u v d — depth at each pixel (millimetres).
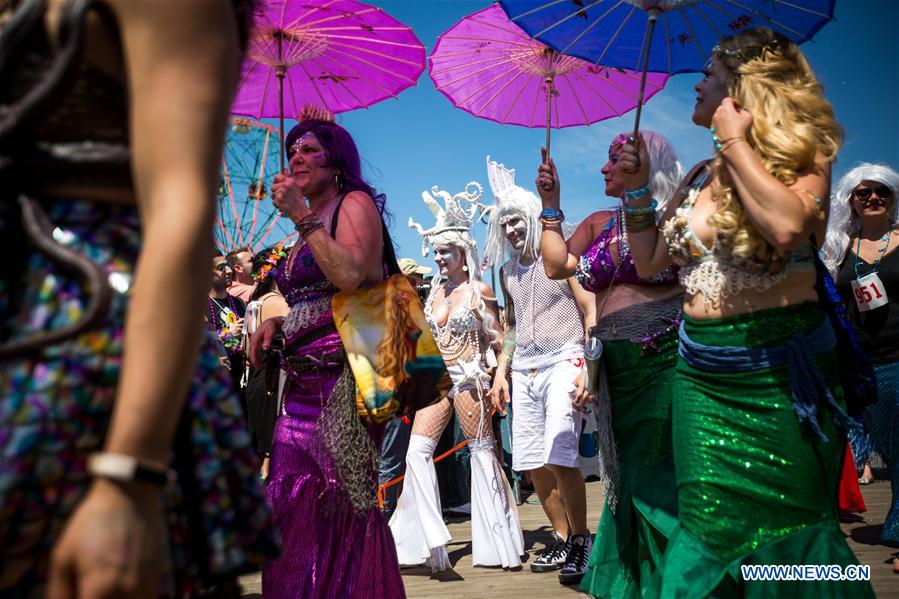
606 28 3338
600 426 3357
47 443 842
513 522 5035
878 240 4906
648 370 3178
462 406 5055
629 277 3275
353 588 2744
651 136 3547
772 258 2242
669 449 3105
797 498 2219
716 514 2277
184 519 959
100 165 912
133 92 872
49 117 900
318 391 2846
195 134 864
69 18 877
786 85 2334
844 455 2305
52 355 859
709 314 2338
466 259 5367
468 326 5051
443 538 4832
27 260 895
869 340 4832
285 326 2932
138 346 805
